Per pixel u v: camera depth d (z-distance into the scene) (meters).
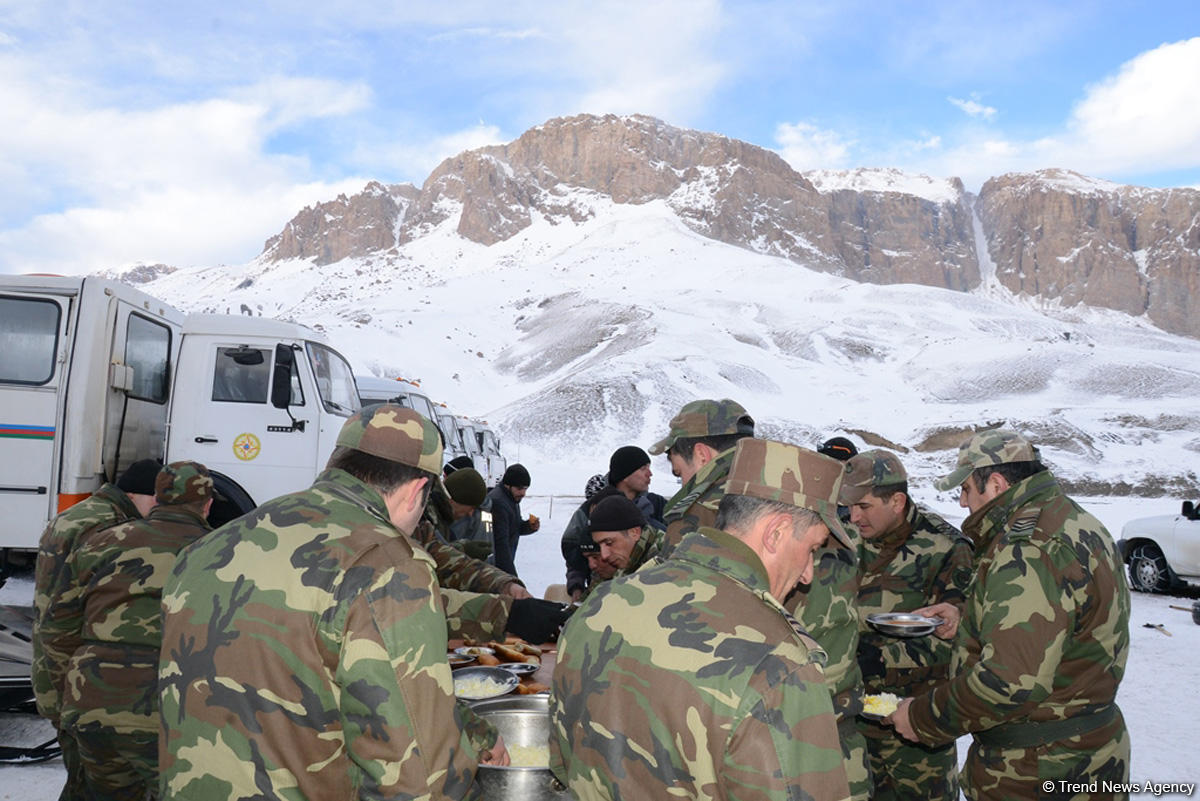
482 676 3.33
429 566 2.09
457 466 8.52
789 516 1.94
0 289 7.36
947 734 3.10
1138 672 8.40
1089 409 82.81
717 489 2.95
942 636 3.66
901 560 3.98
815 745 1.67
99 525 4.09
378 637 1.91
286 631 1.91
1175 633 10.41
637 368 110.50
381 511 2.17
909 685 3.93
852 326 159.62
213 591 1.99
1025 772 2.98
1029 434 70.81
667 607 1.83
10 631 5.82
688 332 144.75
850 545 1.97
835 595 2.67
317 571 1.95
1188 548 12.91
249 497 8.55
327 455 8.85
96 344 7.50
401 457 2.19
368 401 15.62
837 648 2.69
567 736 1.93
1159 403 98.75
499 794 2.26
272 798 1.88
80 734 3.62
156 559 3.67
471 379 149.00
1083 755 2.93
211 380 8.56
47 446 7.31
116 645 3.62
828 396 106.50
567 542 5.88
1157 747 6.11
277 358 8.59
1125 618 2.97
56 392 7.34
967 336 153.00
